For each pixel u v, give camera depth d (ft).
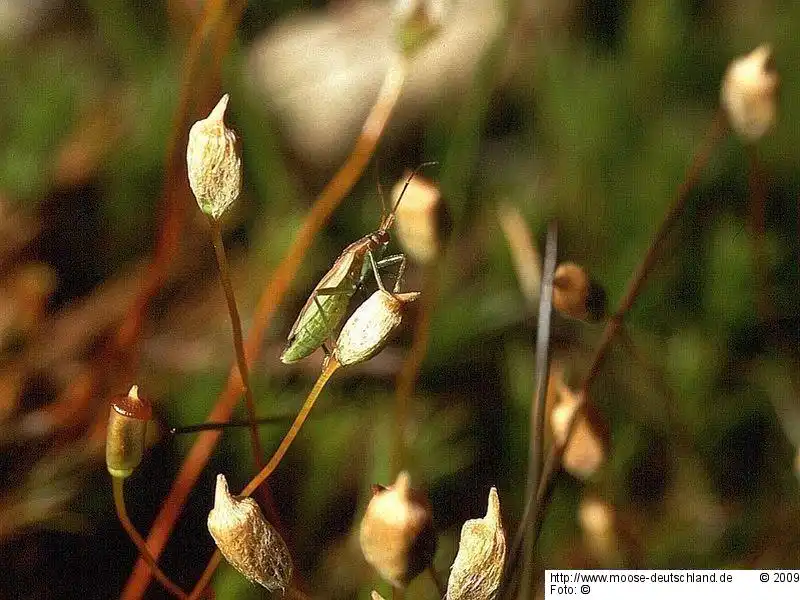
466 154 0.38
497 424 0.35
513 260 0.37
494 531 0.21
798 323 0.36
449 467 0.33
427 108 0.42
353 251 0.25
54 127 0.40
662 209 0.39
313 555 0.32
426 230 0.26
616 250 0.39
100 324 0.35
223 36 0.32
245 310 0.35
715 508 0.33
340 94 0.42
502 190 0.41
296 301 0.36
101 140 0.40
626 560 0.28
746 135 0.28
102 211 0.38
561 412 0.26
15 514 0.30
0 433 0.32
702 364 0.35
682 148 0.41
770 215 0.40
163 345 0.35
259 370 0.34
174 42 0.41
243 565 0.22
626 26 0.47
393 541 0.22
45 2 0.46
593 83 0.43
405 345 0.35
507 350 0.36
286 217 0.38
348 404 0.34
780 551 0.32
